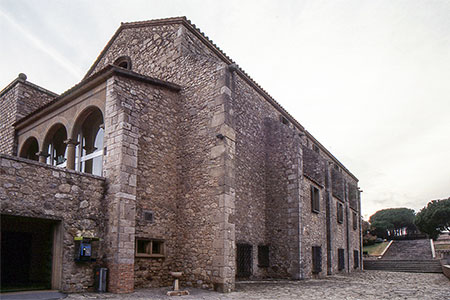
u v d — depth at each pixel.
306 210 16.28
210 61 12.26
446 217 47.16
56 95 17.97
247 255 14.16
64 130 14.02
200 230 11.12
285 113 19.05
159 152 11.74
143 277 10.47
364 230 50.72
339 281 15.25
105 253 9.59
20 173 8.48
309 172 18.81
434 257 33.78
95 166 11.79
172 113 12.52
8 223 9.69
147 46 14.76
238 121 14.94
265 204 16.09
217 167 11.19
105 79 11.26
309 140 22.88
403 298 9.65
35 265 10.38
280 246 15.31
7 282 9.88
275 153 16.50
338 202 22.83
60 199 9.12
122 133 10.09
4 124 16.78
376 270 27.19
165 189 11.66
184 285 11.02
